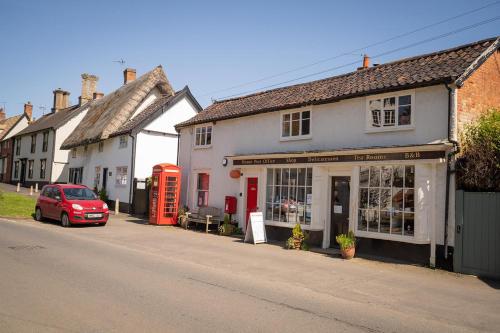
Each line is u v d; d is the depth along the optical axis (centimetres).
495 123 1019
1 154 5366
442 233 1064
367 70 1487
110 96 3525
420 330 592
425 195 1084
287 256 1171
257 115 1684
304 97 1509
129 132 2472
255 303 679
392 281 905
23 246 1118
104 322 552
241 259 1094
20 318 556
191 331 531
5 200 2267
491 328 617
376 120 1251
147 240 1382
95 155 3020
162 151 2570
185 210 1919
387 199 1173
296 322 592
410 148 1098
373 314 658
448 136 1068
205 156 1955
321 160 1345
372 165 1208
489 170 1005
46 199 1789
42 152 4122
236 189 1738
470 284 909
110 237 1414
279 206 1509
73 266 894
